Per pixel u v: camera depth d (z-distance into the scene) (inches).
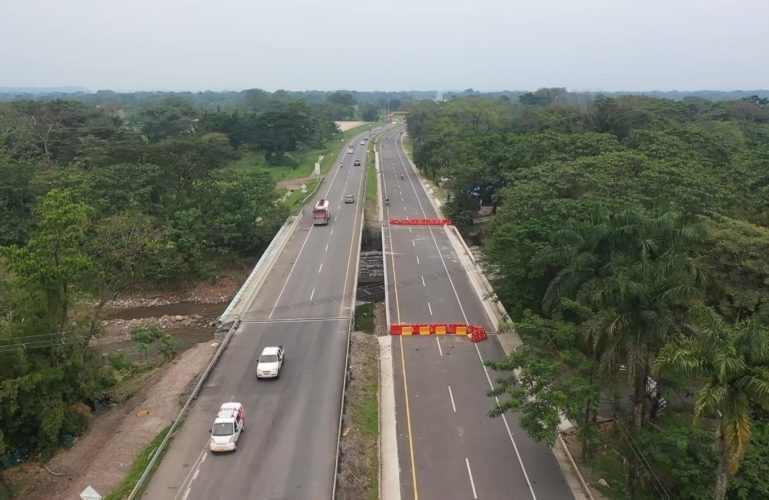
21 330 1235.2
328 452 1165.7
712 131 3486.7
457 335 1806.1
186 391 1453.0
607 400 1366.9
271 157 5280.5
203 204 2674.7
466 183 3105.3
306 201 3577.8
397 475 1143.6
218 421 1183.6
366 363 1596.9
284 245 2689.5
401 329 1813.5
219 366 1551.4
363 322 2025.1
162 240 2150.6
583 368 1146.7
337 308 1953.7
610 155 2222.0
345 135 7785.4
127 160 2810.0
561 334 1181.1
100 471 1155.3
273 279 2241.6
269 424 1269.7
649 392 1274.6
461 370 1579.7
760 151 2630.4
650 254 1189.7
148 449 1206.9
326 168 5004.9
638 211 1299.2
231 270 2647.6
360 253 2620.6
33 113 4434.1
